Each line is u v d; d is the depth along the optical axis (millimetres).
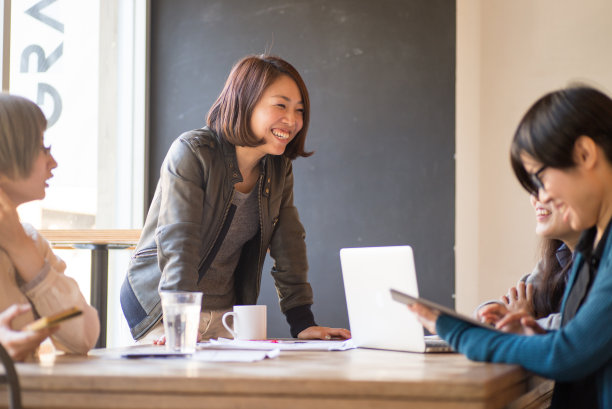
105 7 4066
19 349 1254
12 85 3576
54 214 3875
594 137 1254
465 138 4156
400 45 3984
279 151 2211
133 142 4164
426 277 3887
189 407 1054
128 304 2283
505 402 1106
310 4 4086
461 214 4043
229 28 4156
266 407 1040
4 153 1447
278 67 2203
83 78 3959
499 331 1276
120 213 4117
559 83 4410
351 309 1807
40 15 3721
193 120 4152
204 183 2154
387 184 3959
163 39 4223
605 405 1221
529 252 4383
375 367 1230
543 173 1290
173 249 2041
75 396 1081
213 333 2246
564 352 1167
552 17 4441
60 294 1494
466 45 4207
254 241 2332
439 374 1100
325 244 4000
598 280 1207
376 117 3990
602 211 1293
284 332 3941
